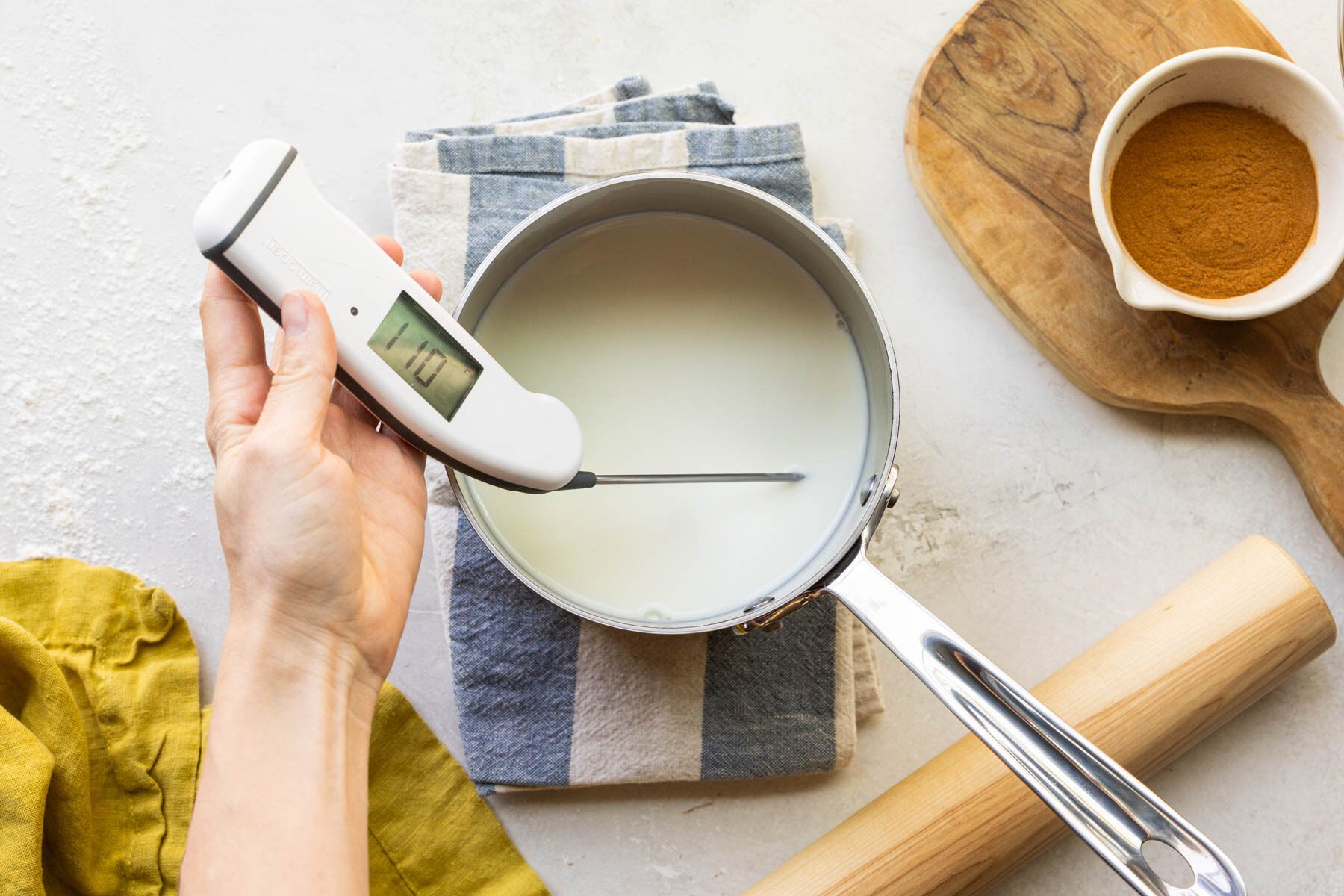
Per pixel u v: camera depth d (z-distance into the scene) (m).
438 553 0.93
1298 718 1.01
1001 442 1.03
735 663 0.95
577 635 0.94
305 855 0.65
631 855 0.99
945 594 1.02
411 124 1.03
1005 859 0.88
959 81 0.98
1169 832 0.65
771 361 0.88
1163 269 0.93
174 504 1.01
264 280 0.63
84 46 1.02
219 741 0.67
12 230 1.02
